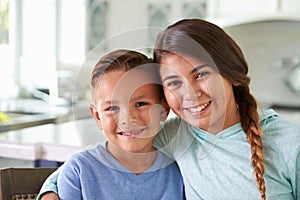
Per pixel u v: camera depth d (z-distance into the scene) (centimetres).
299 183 116
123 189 116
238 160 117
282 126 123
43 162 194
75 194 114
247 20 392
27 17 468
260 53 441
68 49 469
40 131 225
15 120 286
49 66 468
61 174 117
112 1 456
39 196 116
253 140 117
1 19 445
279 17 383
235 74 117
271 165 117
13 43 459
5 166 223
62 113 332
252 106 122
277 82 440
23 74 466
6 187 131
